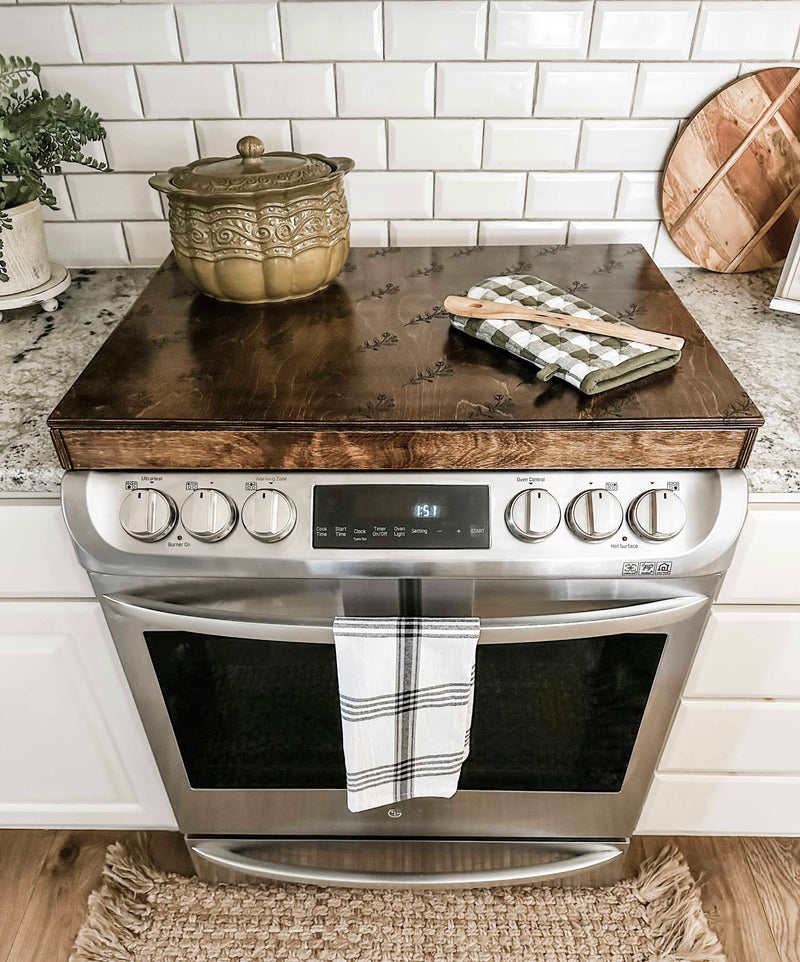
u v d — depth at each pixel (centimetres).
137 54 112
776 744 109
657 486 80
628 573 81
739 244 123
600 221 126
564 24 108
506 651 90
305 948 123
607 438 78
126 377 86
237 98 115
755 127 114
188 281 111
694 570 81
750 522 85
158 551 82
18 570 91
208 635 90
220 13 108
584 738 101
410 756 92
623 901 128
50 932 126
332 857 121
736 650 98
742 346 102
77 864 135
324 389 83
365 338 94
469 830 115
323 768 106
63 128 104
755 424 76
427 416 78
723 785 116
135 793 121
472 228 127
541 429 77
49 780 118
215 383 85
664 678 93
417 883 120
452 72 112
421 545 80
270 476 82
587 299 102
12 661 101
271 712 99
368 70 112
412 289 108
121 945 123
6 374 99
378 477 81
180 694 97
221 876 129
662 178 120
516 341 86
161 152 120
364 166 121
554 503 79
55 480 83
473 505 80
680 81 113
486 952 122
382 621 82
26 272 110
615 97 114
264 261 97
